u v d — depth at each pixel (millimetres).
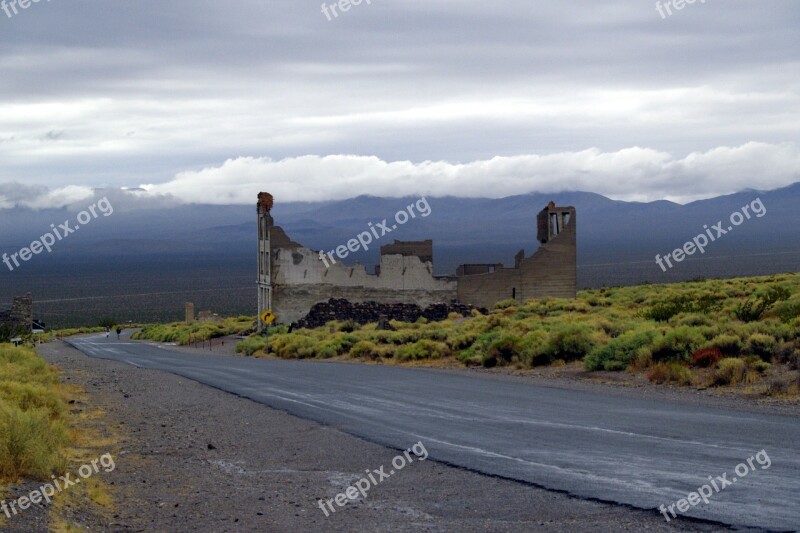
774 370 26000
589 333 34906
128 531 11938
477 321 53906
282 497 14000
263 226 76562
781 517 11703
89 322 145625
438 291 73375
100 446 18547
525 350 34719
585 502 12891
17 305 80562
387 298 73125
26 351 35000
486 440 17891
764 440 16641
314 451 17703
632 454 15867
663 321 41094
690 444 16500
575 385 27578
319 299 73438
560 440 17516
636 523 11758
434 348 41812
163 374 36500
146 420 22422
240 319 96875
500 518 12336
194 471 16062
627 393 24938
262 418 22219
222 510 13180
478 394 25641
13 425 14695
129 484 14945
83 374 36812
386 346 46125
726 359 26078
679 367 26922
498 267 75562
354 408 23297
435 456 16578
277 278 73250
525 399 24109
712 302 45906
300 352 50562
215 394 27906
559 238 73750
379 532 11867
